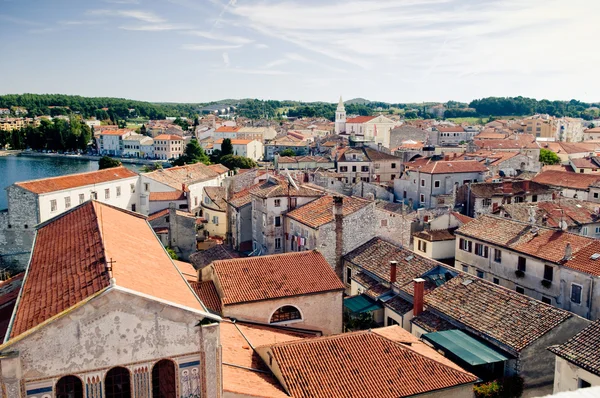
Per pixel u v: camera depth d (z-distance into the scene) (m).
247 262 47.69
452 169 112.50
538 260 52.97
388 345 35.78
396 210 97.81
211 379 25.64
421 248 67.31
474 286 47.03
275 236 69.94
